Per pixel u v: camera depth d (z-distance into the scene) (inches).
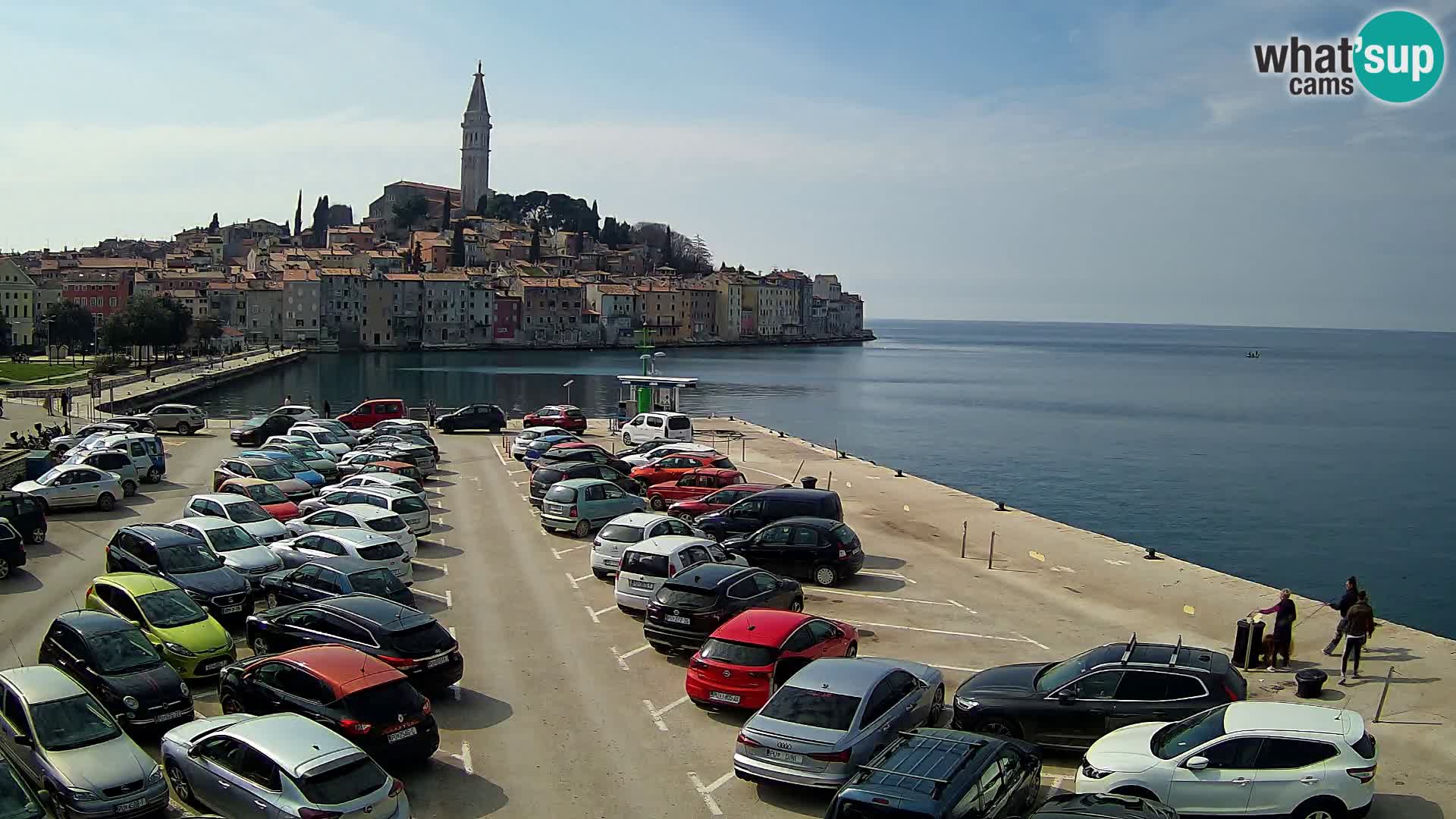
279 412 2516.0
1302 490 3058.6
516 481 1940.2
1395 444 4269.2
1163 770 585.3
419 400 5083.7
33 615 978.1
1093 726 679.1
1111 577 1258.6
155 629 796.0
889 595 1150.3
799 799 639.1
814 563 1187.3
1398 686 844.6
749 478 2038.6
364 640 772.6
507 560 1280.8
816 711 636.7
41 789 573.6
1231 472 3385.8
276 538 1207.6
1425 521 2605.8
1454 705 795.4
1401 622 1764.3
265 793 540.4
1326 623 1058.7
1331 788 565.3
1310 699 808.9
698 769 680.4
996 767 550.0
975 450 3846.0
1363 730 591.8
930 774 524.7
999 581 1228.5
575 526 1409.9
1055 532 1549.0
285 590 952.3
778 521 1242.6
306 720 593.3
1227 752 583.5
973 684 731.4
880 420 4862.2
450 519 1544.0
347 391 5472.4
